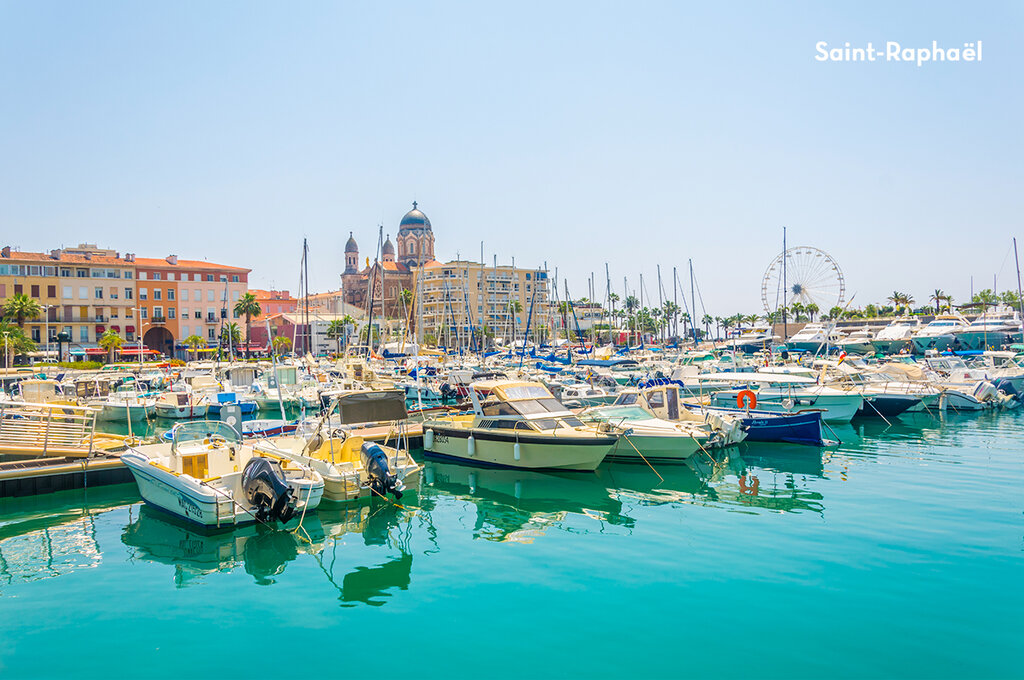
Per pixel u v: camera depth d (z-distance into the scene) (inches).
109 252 4638.3
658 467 1047.0
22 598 562.6
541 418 1025.5
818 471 985.5
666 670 436.1
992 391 1637.6
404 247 7504.9
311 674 439.8
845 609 514.9
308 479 796.0
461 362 2623.0
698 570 597.6
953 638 469.4
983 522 713.0
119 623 514.9
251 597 561.0
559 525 747.4
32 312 3769.7
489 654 460.4
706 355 2672.2
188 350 4269.2
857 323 4456.2
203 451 800.9
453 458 1101.7
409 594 561.3
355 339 4918.8
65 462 932.0
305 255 2075.5
